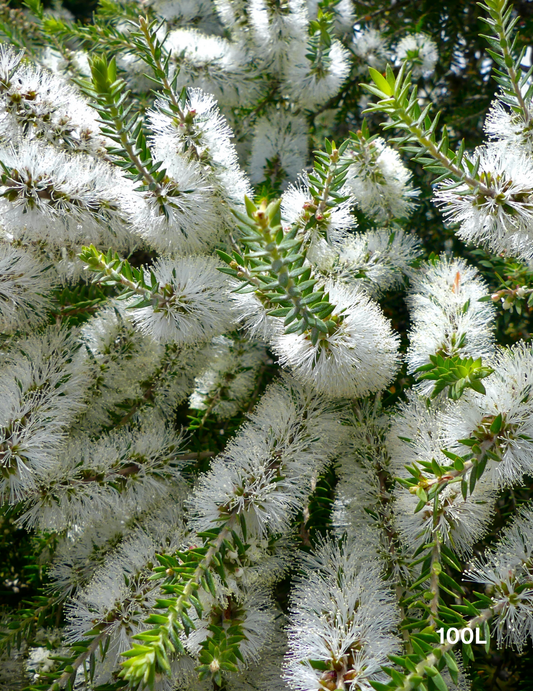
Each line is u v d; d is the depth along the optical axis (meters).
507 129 0.40
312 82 0.50
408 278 0.45
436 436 0.41
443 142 0.38
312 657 0.38
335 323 0.39
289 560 0.42
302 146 0.50
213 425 0.47
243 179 0.43
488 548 0.40
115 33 0.50
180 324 0.40
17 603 0.49
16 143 0.42
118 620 0.40
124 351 0.44
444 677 0.39
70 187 0.41
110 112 0.39
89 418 0.44
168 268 0.41
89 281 0.45
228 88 0.50
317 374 0.39
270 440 0.41
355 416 0.43
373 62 0.55
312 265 0.42
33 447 0.40
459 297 0.42
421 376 0.39
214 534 0.39
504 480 0.39
